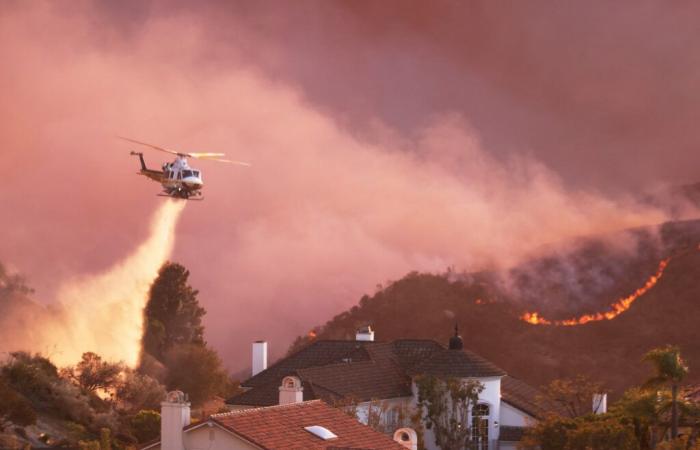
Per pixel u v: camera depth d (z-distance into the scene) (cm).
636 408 16738
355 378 19825
